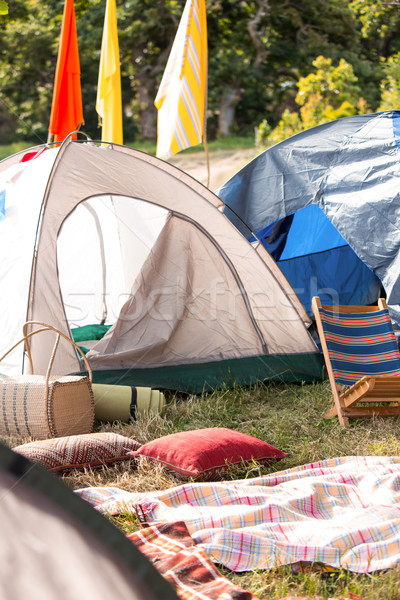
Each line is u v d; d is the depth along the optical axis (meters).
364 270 7.29
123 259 6.88
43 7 25.70
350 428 4.71
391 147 6.25
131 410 4.82
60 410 4.30
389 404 5.30
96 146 5.76
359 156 6.40
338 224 6.00
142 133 30.38
